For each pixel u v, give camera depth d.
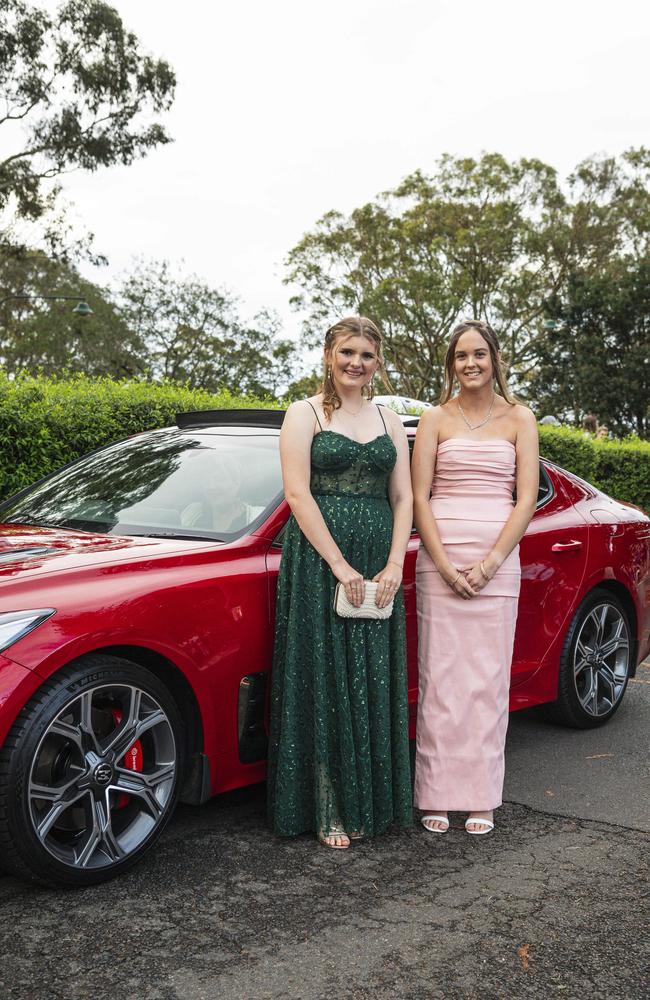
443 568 3.28
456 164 41.69
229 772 3.11
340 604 3.02
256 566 3.19
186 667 2.92
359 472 3.14
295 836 3.16
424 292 39.53
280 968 2.30
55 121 35.88
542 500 4.44
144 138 37.09
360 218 42.59
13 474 5.99
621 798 3.65
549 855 3.07
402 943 2.44
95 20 35.00
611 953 2.43
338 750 3.09
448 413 3.50
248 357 47.34
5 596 2.62
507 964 2.36
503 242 40.06
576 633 4.42
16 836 2.51
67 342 45.81
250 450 3.76
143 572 2.91
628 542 4.74
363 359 3.14
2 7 34.22
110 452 4.20
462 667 3.32
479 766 3.28
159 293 46.50
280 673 3.09
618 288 41.94
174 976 2.25
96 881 2.71
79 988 2.18
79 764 2.66
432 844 3.15
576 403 43.00
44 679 2.54
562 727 4.63
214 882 2.78
